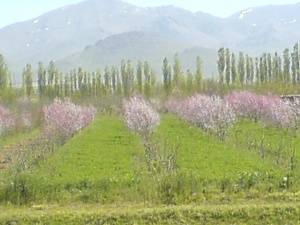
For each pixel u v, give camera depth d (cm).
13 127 7662
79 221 2395
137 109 5478
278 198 2673
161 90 13838
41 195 2838
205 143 5062
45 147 5097
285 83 12812
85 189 2947
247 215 2392
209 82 13412
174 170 3250
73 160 4162
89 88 14888
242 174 3131
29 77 14012
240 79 14925
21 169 3722
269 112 7038
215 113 5666
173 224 2344
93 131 7019
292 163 3466
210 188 2858
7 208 2709
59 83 14650
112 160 4134
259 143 4941
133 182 3008
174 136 5816
